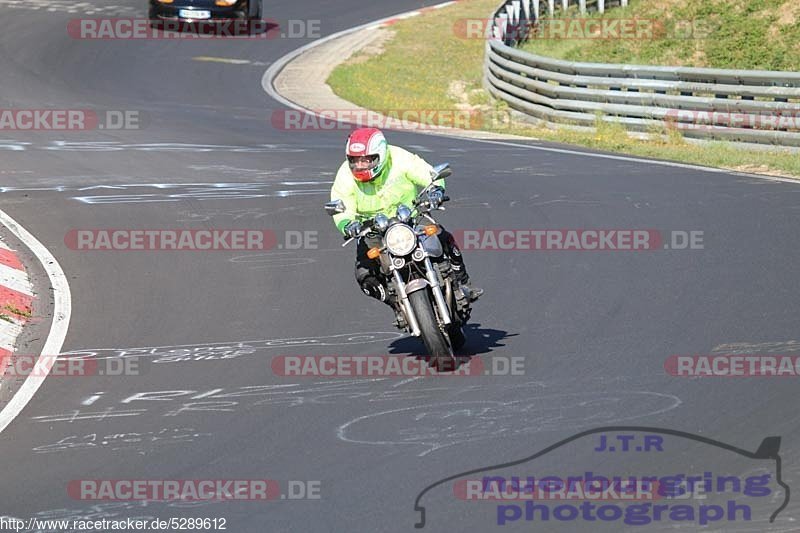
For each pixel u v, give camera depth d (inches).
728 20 2132.1
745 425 476.7
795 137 1269.7
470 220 908.6
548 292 711.1
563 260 784.3
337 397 540.1
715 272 735.1
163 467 464.4
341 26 2481.5
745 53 2022.6
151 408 538.9
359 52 2235.5
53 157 1189.1
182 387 567.2
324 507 415.8
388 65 2151.8
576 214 918.4
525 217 914.1
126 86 1740.9
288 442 484.7
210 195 1021.8
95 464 471.8
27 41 2018.9
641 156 1230.3
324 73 2005.4
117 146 1261.1
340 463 457.4
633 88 1472.7
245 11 2239.2
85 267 805.9
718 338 601.6
